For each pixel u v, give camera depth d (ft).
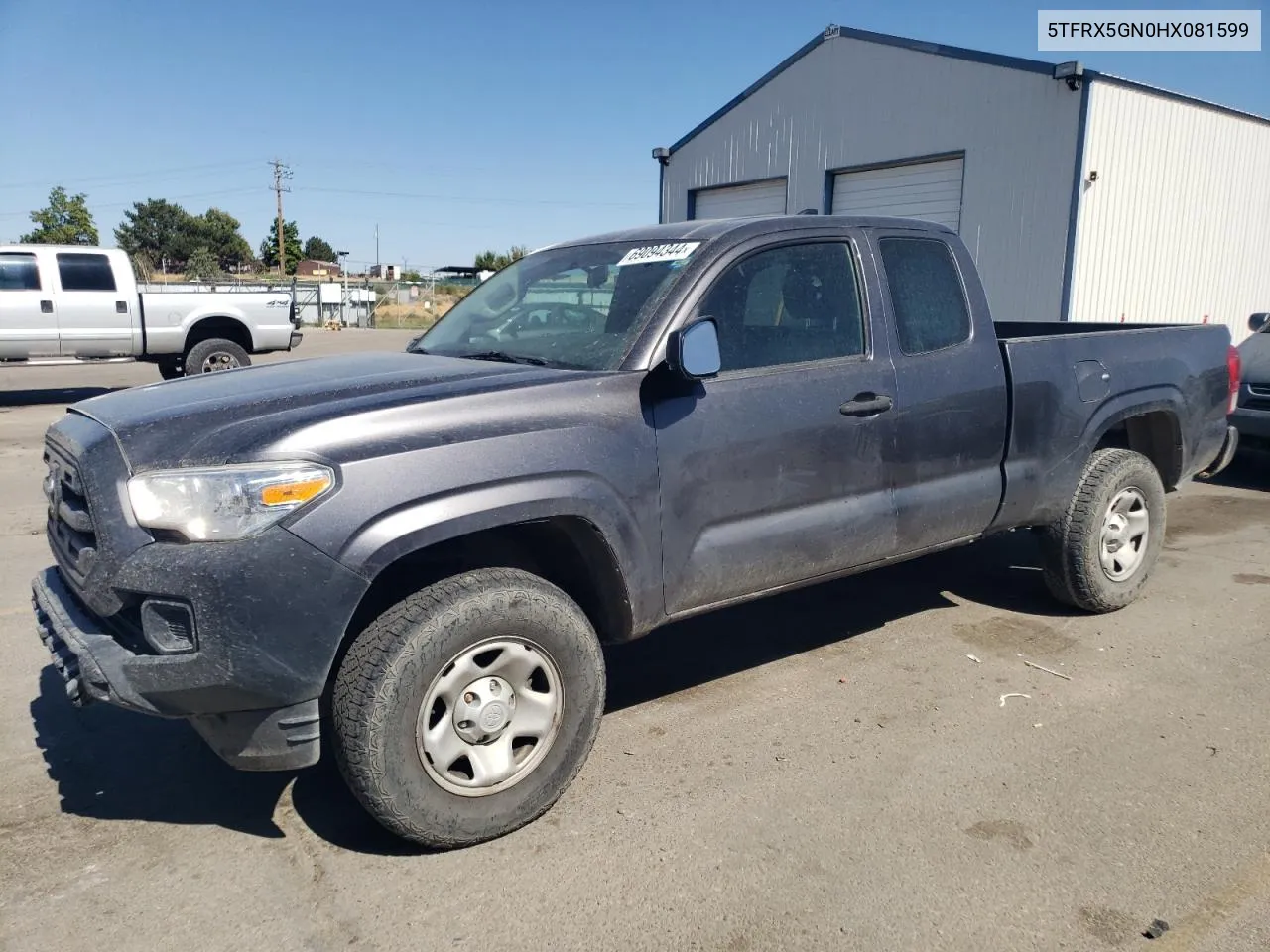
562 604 10.10
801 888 9.15
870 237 13.42
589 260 13.41
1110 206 46.19
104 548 9.00
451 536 9.36
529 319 13.16
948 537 14.12
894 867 9.47
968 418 13.89
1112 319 48.21
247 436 8.98
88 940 8.45
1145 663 14.58
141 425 9.48
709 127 65.00
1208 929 8.55
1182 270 51.67
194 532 8.63
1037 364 14.75
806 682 13.93
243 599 8.55
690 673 14.32
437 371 11.14
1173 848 9.78
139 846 9.92
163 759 11.80
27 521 23.48
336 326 130.41
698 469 11.18
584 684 10.32
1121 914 8.76
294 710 8.97
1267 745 12.00
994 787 10.97
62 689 13.76
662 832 10.09
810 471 12.20
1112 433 17.80
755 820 10.31
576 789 10.96
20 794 10.93
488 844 9.91
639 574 10.81
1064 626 16.19
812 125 57.77
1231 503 25.96
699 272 11.69
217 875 9.41
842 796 10.78
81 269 45.55
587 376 10.67
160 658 8.70
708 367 10.61
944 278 14.19
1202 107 49.52
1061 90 44.73
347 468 8.95
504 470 9.65
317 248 320.50
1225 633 15.88
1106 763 11.55
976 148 48.60
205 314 48.39
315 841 10.01
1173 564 19.92
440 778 9.48
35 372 63.26
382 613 9.37
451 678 9.46
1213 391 17.72
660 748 11.96
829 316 12.80
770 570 12.07
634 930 8.57
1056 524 15.88
